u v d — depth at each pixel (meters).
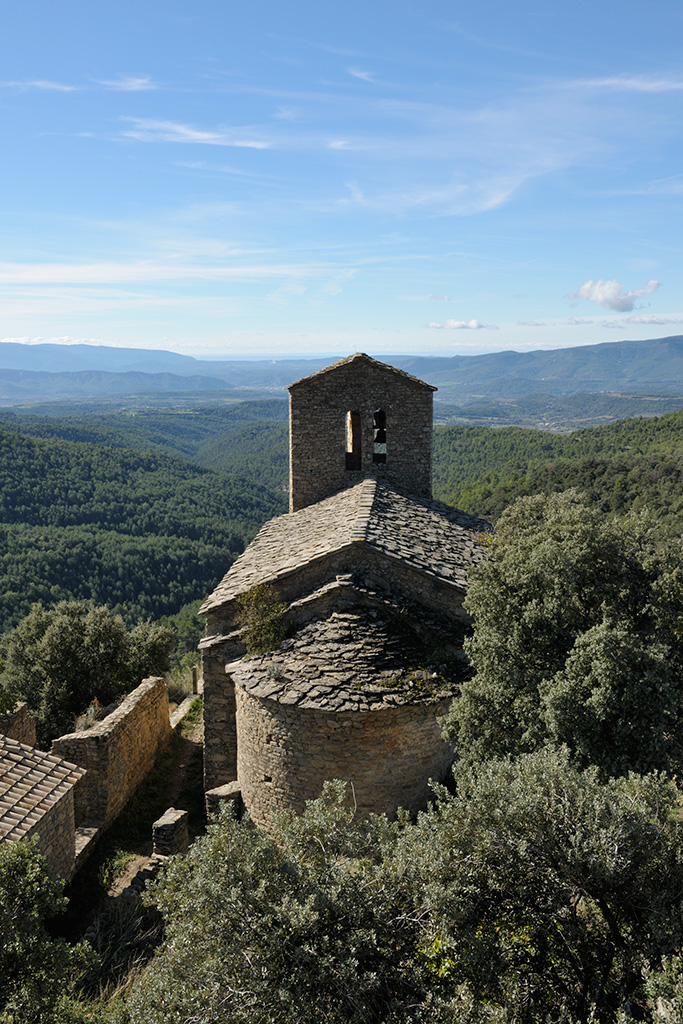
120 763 14.13
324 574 12.03
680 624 8.55
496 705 8.97
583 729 7.93
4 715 15.18
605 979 5.85
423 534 14.03
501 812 6.21
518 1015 5.55
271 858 6.27
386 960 5.75
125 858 12.44
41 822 10.13
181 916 6.15
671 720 8.46
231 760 12.88
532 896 6.05
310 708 10.11
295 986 5.35
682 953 5.51
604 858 5.68
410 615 11.52
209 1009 5.30
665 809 6.41
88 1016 7.08
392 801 10.50
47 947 6.79
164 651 23.45
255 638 11.74
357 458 19.25
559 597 8.89
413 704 10.22
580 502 11.17
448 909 5.72
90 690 20.72
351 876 6.21
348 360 18.03
